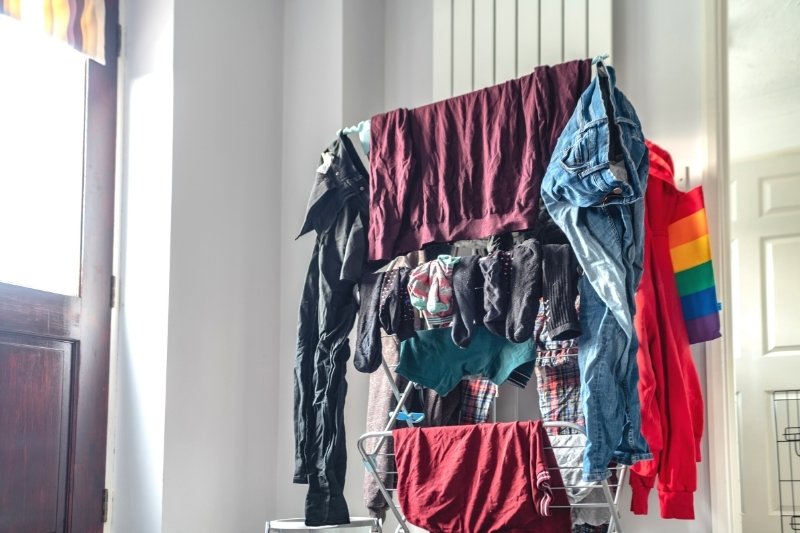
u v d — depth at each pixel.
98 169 3.16
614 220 2.21
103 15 3.20
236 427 3.30
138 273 3.17
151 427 3.06
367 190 2.72
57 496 2.89
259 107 3.53
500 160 2.44
